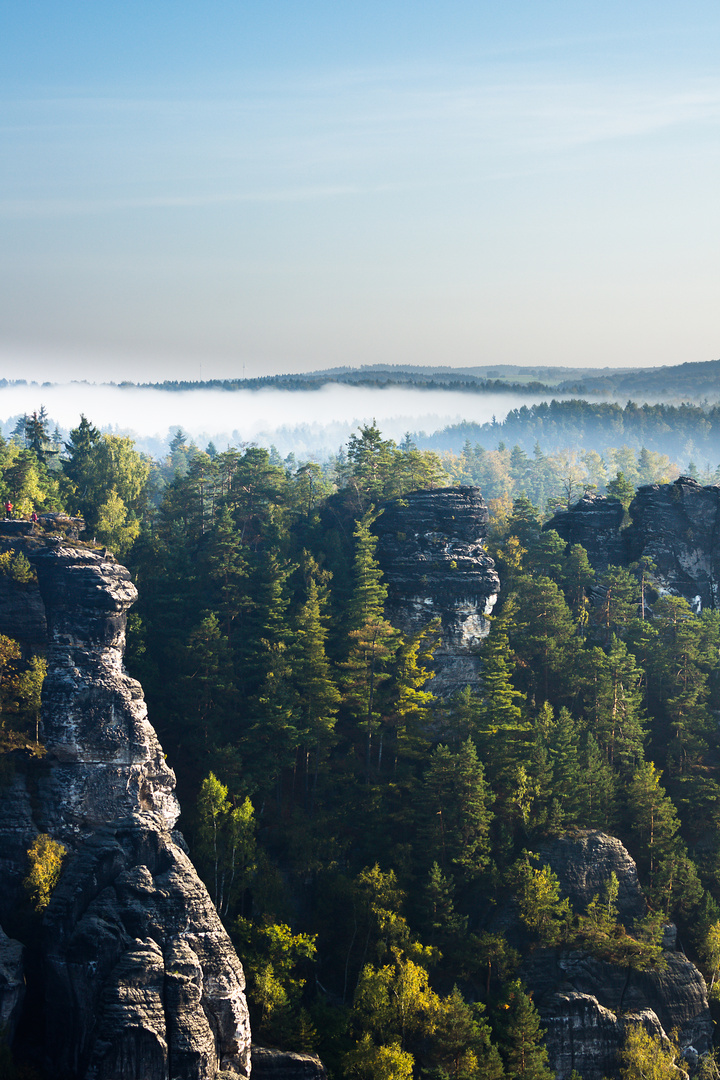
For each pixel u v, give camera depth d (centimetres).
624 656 10988
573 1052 8606
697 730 11075
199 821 8506
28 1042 7069
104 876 7350
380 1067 7338
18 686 8238
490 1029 8019
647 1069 8312
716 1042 9044
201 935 7225
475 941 8619
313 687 9838
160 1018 6819
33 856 7506
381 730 10250
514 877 9094
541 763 9781
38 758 8075
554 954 8988
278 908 8381
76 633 8462
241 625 11188
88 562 8675
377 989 7788
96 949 7000
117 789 8162
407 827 9550
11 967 7000
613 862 9569
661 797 9862
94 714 8231
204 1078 6762
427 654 11281
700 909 9550
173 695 10094
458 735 10412
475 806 9169
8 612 8456
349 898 8838
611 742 10744
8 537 9031
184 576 11325
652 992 8962
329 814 9569
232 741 9962
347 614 11169
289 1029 7575
